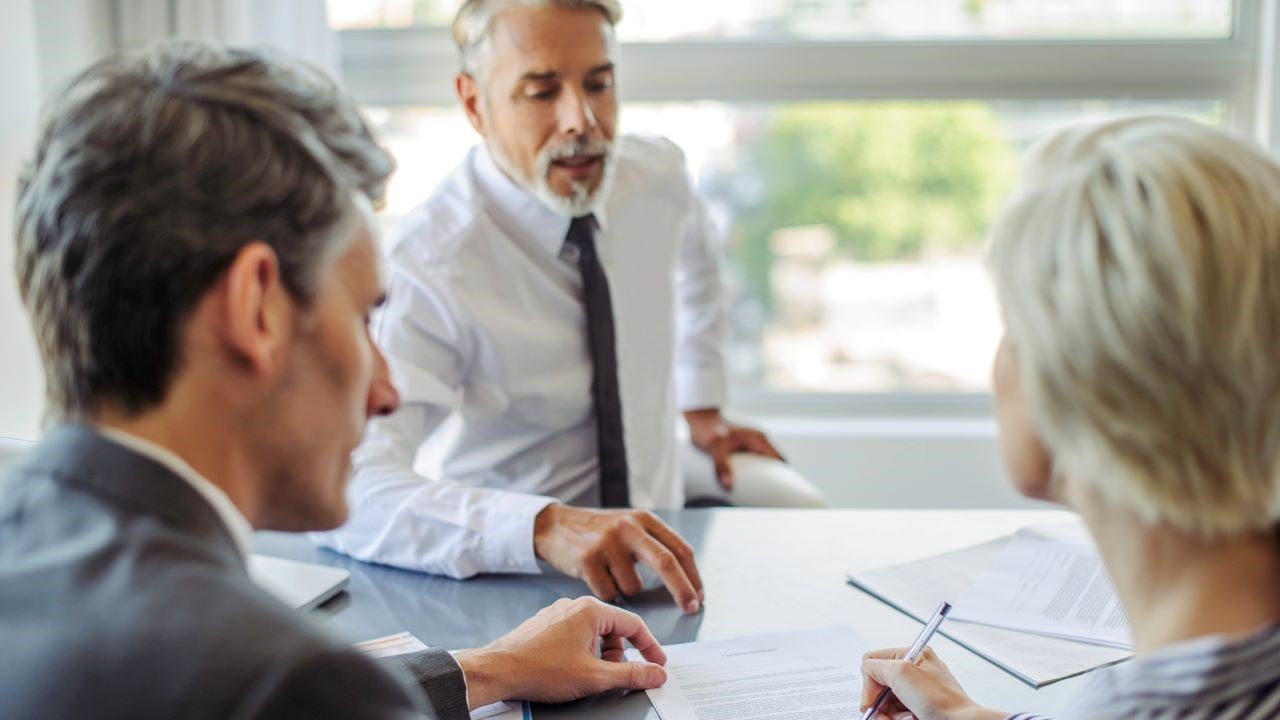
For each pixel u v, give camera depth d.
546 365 1.81
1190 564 0.58
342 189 0.62
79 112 0.58
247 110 0.59
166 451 0.58
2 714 0.49
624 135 2.07
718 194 2.75
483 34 1.73
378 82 2.64
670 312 2.00
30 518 0.55
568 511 1.27
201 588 0.51
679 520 1.42
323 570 1.25
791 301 2.81
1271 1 2.54
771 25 2.67
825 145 2.73
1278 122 2.56
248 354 0.57
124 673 0.48
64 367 0.58
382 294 0.68
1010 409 0.66
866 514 1.44
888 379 2.84
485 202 1.81
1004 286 0.61
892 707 0.92
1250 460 0.55
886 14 2.66
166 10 2.20
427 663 0.93
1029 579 1.19
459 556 1.26
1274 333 0.54
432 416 1.72
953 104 2.68
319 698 0.48
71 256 0.56
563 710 0.95
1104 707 0.58
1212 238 0.54
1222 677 0.54
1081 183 0.58
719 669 1.01
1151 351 0.55
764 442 2.06
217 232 0.56
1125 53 2.62
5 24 2.00
